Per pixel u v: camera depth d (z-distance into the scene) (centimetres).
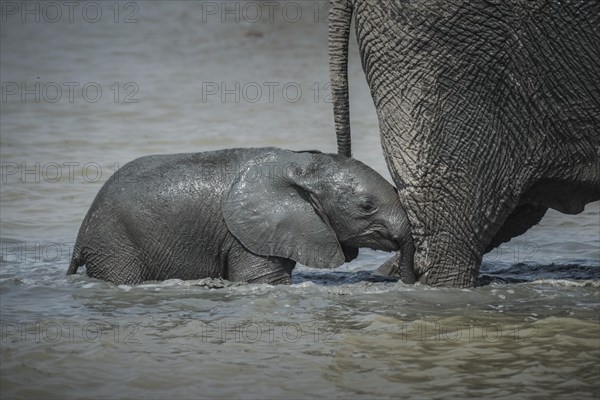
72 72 3209
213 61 3403
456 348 1124
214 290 1315
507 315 1231
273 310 1252
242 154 1366
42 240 1592
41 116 2572
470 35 1221
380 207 1295
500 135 1246
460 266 1288
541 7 1208
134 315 1234
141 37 3738
